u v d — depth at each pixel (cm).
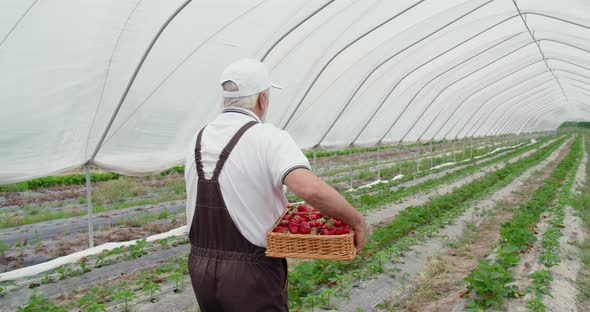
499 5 1013
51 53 551
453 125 2316
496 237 878
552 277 575
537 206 1068
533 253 745
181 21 633
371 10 845
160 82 708
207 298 225
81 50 570
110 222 1053
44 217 1077
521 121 4172
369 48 1043
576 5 945
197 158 227
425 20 979
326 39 903
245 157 215
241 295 215
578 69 1883
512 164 2147
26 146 630
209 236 222
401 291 591
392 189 1526
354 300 546
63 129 646
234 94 227
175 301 548
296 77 973
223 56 762
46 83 578
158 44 645
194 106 801
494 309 518
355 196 1370
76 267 684
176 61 697
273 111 1009
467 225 951
